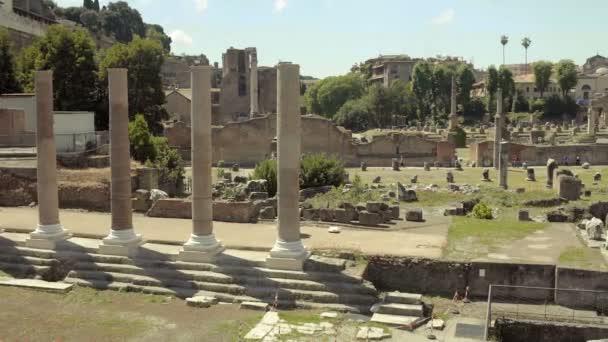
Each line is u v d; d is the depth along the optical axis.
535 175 65.75
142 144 43.00
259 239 25.72
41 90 24.81
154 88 67.94
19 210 32.47
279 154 22.06
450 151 83.25
